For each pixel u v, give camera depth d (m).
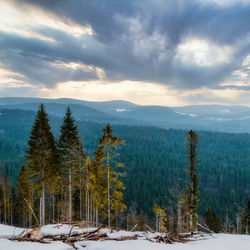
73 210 24.78
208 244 3.14
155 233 4.38
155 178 106.38
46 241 2.84
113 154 16.67
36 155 17.89
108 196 16.58
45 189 19.64
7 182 36.75
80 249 2.46
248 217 33.31
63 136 18.73
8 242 2.39
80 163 19.80
